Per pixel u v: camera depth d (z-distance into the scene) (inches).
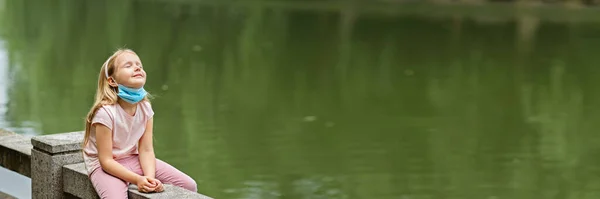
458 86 1034.7
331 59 1274.6
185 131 719.7
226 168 599.2
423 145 709.3
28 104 808.9
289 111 851.4
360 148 688.4
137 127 211.2
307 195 546.6
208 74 1093.1
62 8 2231.8
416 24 1740.9
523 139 742.5
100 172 208.5
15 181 439.5
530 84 1053.8
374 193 558.3
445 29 1649.9
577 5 1994.3
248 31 1651.1
